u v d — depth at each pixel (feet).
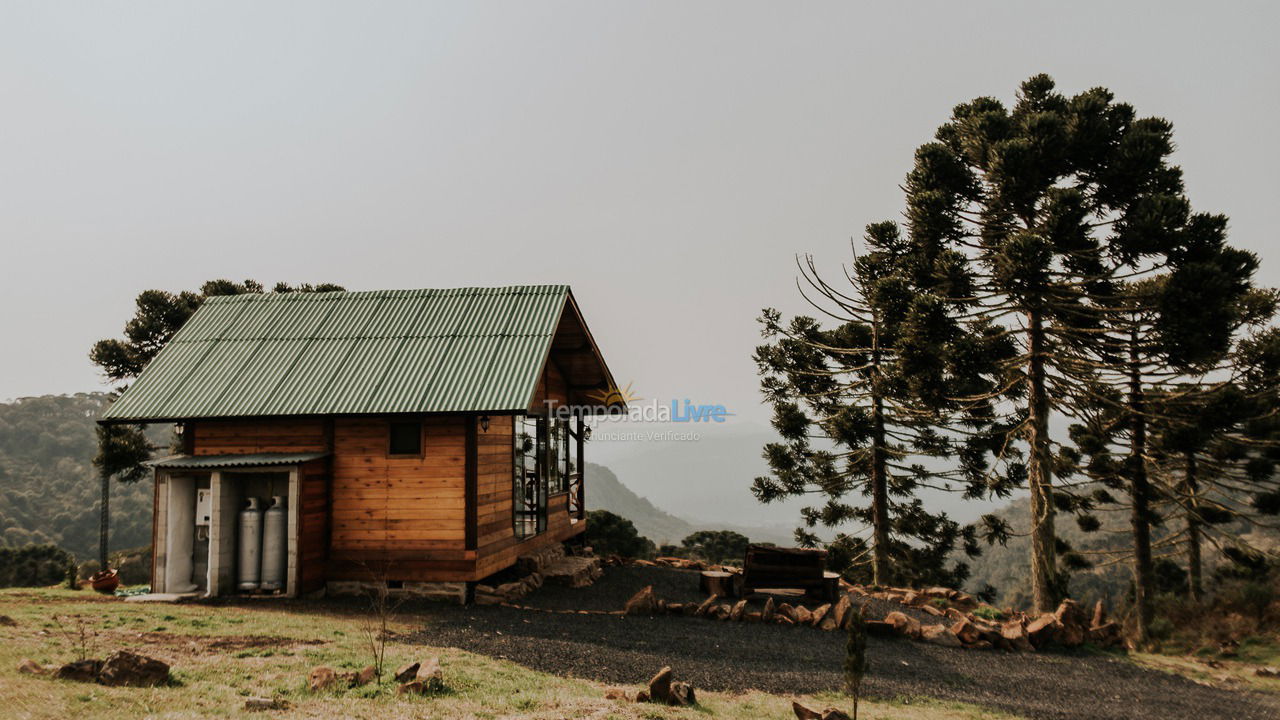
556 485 63.93
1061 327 58.75
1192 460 74.54
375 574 44.04
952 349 58.75
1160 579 101.71
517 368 46.29
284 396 46.06
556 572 53.42
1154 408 64.39
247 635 31.19
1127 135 59.57
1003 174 59.82
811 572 50.14
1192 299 51.98
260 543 43.80
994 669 36.86
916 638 42.39
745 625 42.75
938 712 27.45
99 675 21.20
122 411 45.88
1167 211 54.03
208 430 46.80
